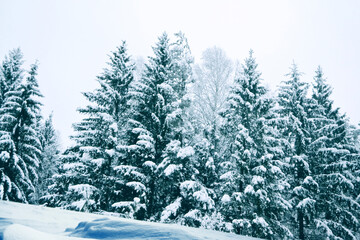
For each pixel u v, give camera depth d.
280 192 16.69
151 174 15.45
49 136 33.00
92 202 14.28
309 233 17.27
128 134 17.38
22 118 19.98
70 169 15.89
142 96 17.05
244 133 15.29
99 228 4.04
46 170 30.39
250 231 14.45
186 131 16.78
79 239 2.48
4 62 25.02
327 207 17.53
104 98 17.48
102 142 17.20
